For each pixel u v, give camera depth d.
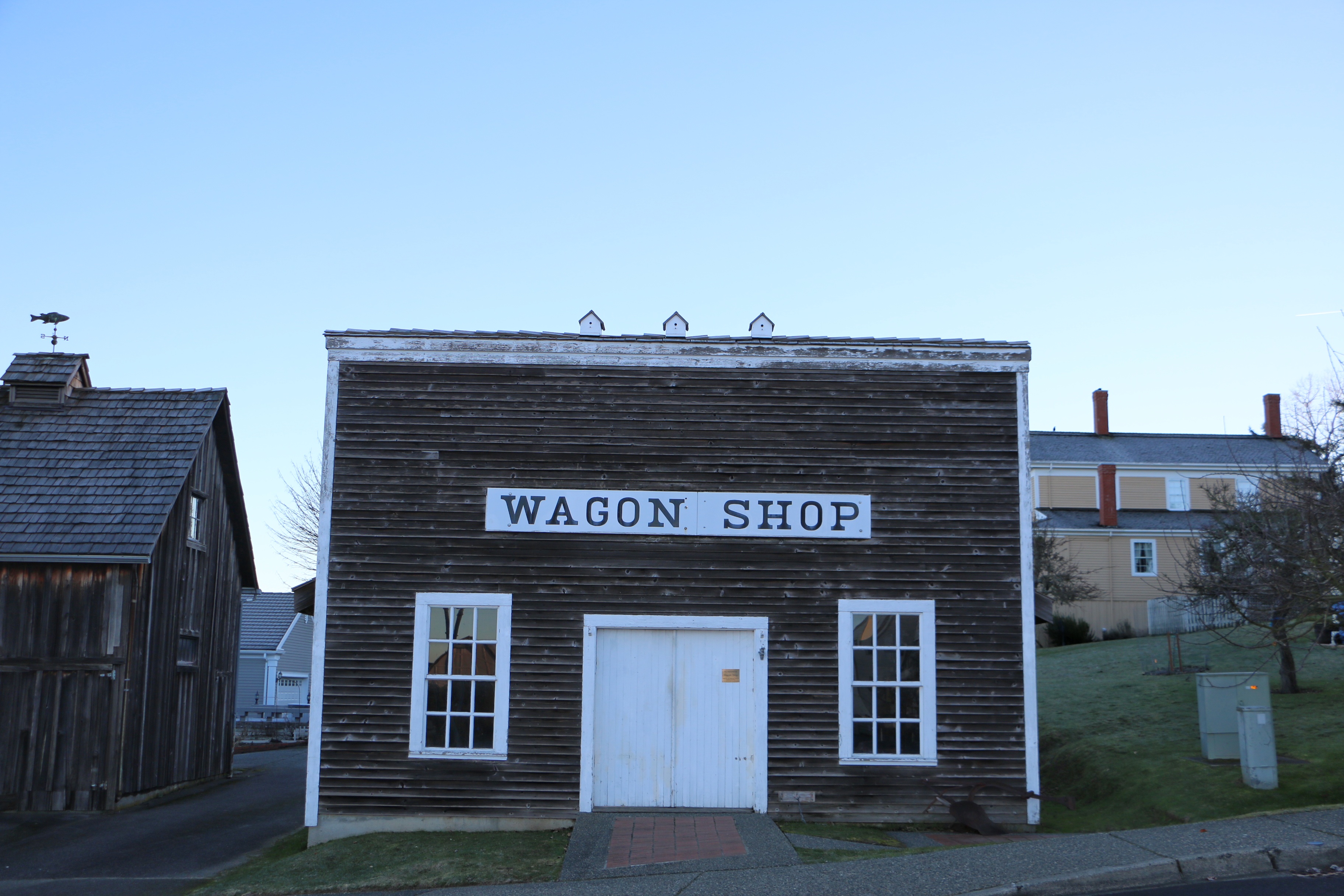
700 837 11.48
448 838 12.30
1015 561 13.20
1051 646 36.78
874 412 13.42
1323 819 10.58
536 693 12.96
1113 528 39.12
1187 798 13.39
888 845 11.57
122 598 17.41
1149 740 16.64
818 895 9.02
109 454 18.97
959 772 12.82
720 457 13.34
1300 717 16.75
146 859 13.59
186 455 19.03
